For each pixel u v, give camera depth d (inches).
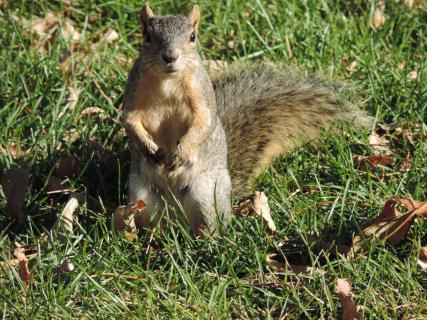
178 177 386.9
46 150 432.1
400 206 385.4
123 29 518.0
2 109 446.3
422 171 413.7
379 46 509.0
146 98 378.3
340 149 422.3
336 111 445.1
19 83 470.6
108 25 523.5
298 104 446.0
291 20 516.4
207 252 361.1
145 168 388.5
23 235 372.8
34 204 398.9
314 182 413.1
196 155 383.2
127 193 400.8
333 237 373.4
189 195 389.7
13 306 320.5
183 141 378.6
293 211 385.1
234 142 435.5
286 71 463.2
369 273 340.5
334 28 506.6
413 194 398.9
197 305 324.5
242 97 449.7
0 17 521.0
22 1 530.6
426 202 361.7
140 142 379.2
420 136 440.8
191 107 380.5
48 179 407.5
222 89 454.9
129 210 377.4
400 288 335.9
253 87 454.3
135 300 331.6
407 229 360.8
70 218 384.2
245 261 353.4
